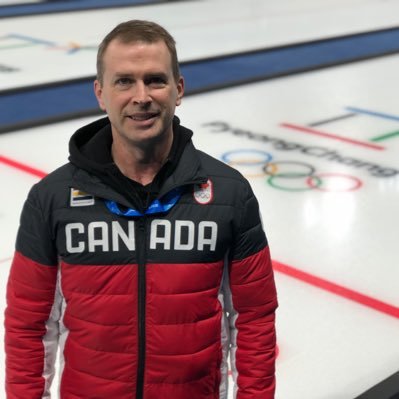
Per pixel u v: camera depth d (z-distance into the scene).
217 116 6.64
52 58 9.21
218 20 11.95
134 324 1.64
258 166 5.34
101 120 1.74
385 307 3.42
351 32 10.67
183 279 1.63
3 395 2.77
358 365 2.98
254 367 1.75
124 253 1.62
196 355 1.67
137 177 1.65
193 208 1.64
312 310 3.38
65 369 1.71
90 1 14.14
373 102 7.15
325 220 4.42
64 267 1.65
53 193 1.64
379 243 4.11
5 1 13.93
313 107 6.96
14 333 1.71
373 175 5.16
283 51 9.37
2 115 6.66
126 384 1.67
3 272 3.74
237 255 1.71
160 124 1.57
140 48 1.53
